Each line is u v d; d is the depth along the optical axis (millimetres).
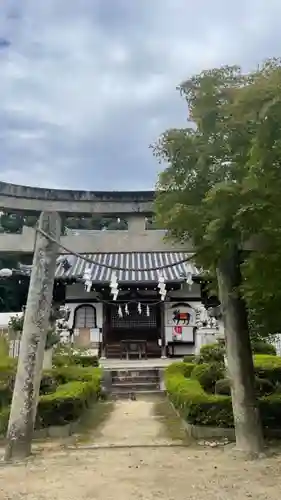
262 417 8430
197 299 23266
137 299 23172
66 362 14727
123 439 8672
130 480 5957
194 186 7207
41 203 8344
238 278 7766
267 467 6398
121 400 14344
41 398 9062
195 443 8109
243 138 6316
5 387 9875
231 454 7133
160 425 10047
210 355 13578
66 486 5754
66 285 22812
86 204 8602
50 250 8117
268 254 5953
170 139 7336
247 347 7688
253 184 5266
